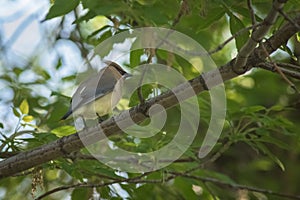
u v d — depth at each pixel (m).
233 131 10.86
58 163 9.94
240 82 15.95
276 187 16.72
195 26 11.45
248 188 11.77
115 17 10.02
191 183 11.71
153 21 8.77
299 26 7.42
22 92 12.87
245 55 7.93
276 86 16.05
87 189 10.81
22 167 9.13
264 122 10.73
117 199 10.77
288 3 9.30
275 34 8.12
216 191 12.57
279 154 16.91
